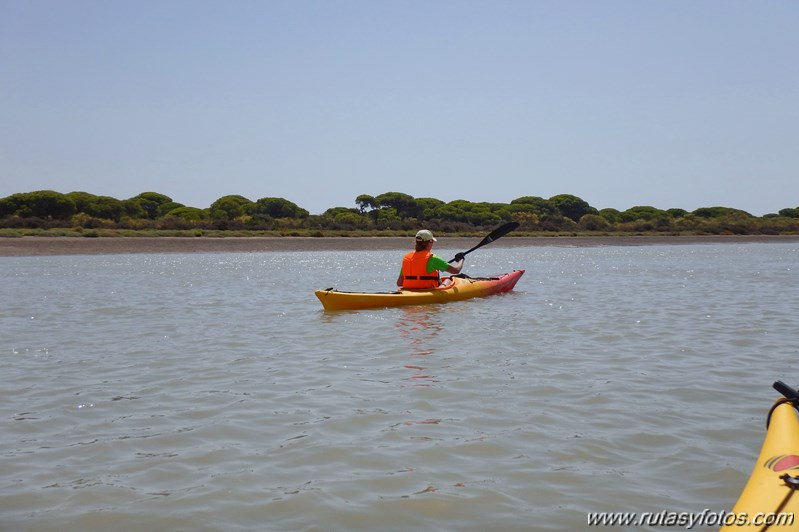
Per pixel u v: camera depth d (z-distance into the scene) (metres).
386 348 7.47
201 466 4.00
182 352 7.33
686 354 7.06
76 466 4.02
